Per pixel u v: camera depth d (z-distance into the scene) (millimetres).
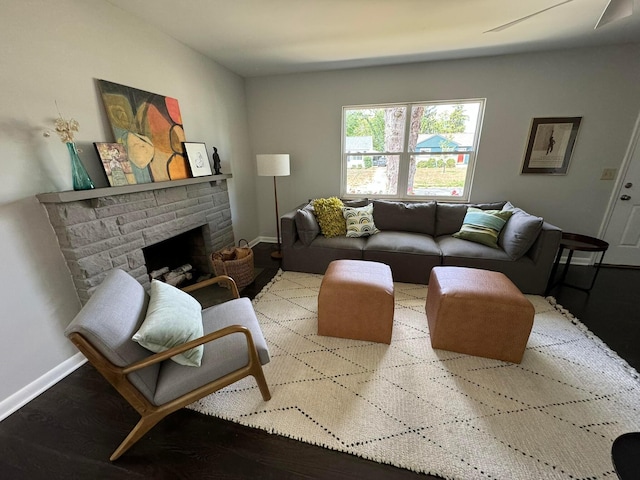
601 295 2436
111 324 1058
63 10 1534
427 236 2934
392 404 1404
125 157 1900
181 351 1100
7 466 1166
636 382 1510
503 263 2428
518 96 2855
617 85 2600
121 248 1864
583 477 1077
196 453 1196
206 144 2855
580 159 2861
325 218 2986
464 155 3236
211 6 1850
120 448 1173
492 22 2113
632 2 1254
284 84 3436
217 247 2973
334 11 1931
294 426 1301
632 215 2852
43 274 1527
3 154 1335
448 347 1777
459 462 1138
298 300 2453
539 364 1654
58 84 1537
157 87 2209
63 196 1437
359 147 3520
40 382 1536
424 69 3008
